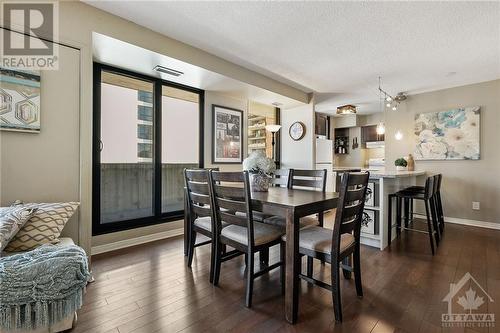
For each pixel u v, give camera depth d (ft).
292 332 4.74
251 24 7.67
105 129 9.64
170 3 6.70
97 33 7.00
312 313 5.35
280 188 8.71
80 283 4.37
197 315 5.23
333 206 6.17
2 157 5.85
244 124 14.28
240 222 5.87
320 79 12.77
